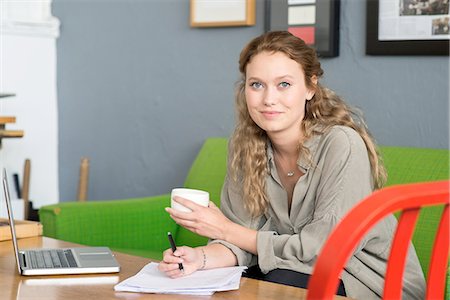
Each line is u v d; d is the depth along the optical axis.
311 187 2.04
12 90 3.86
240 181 2.17
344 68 3.04
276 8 3.19
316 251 1.89
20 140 3.91
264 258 1.92
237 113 2.18
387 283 1.12
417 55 2.83
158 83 3.70
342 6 3.03
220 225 1.92
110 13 3.87
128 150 3.84
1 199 3.74
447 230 1.17
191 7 3.50
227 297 1.54
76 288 1.60
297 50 1.97
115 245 2.84
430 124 2.82
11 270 1.75
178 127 3.64
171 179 3.68
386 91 2.93
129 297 1.54
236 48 3.39
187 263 1.78
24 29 3.88
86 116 3.99
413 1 2.80
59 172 4.11
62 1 4.04
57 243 2.08
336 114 2.09
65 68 4.05
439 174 2.51
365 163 1.99
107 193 3.95
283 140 2.06
